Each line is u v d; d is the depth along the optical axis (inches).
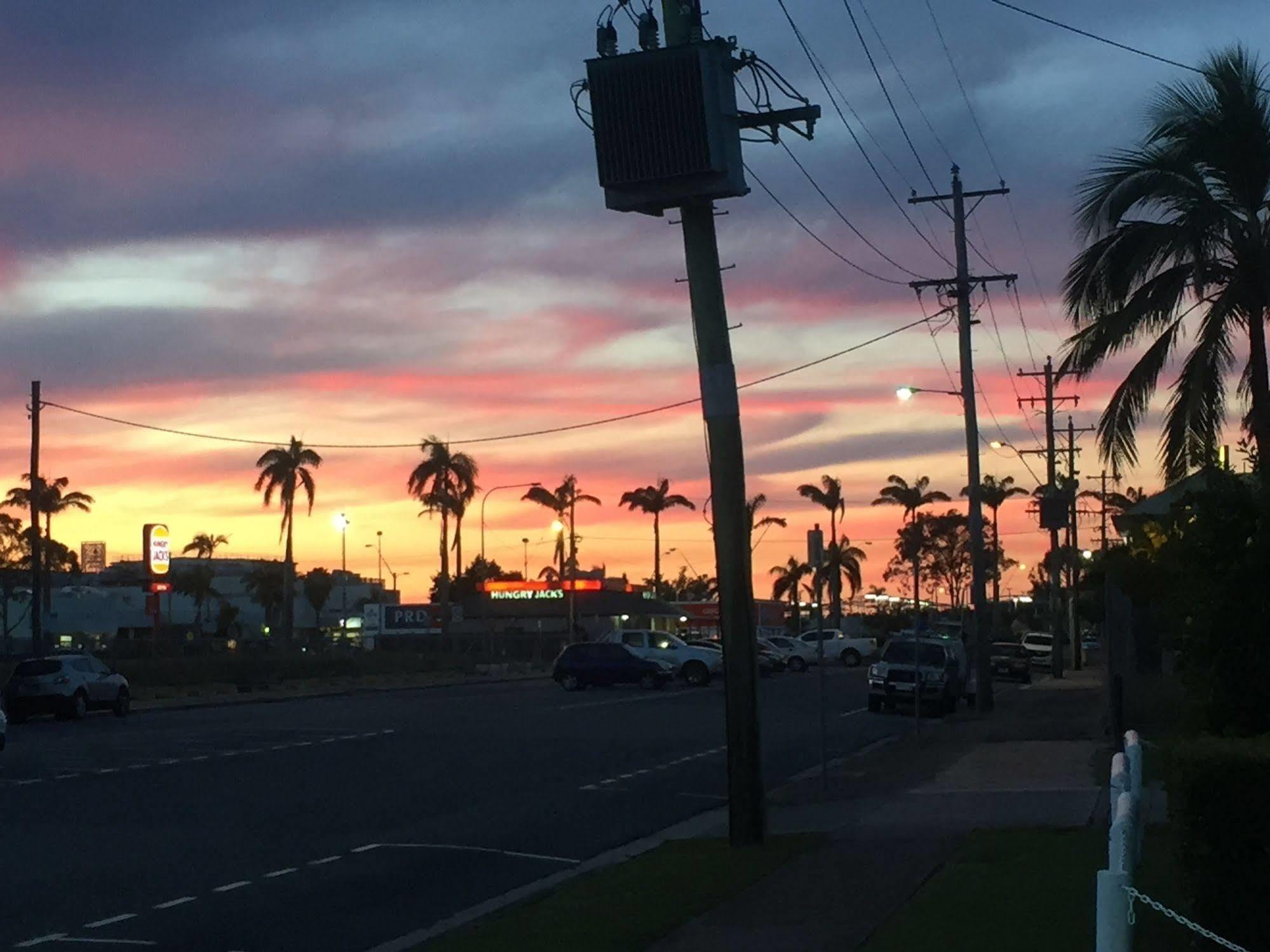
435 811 705.0
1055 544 2464.3
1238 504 402.6
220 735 1188.5
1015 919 385.4
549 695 1898.4
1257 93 823.7
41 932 429.4
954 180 1465.3
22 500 3683.6
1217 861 310.8
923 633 2070.6
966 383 1476.4
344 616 3914.9
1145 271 828.6
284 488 3206.2
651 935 400.2
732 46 546.9
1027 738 1058.1
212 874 527.5
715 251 548.7
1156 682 1021.2
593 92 535.2
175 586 4345.5
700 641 2689.5
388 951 398.6
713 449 553.6
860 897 439.8
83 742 1143.6
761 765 558.3
